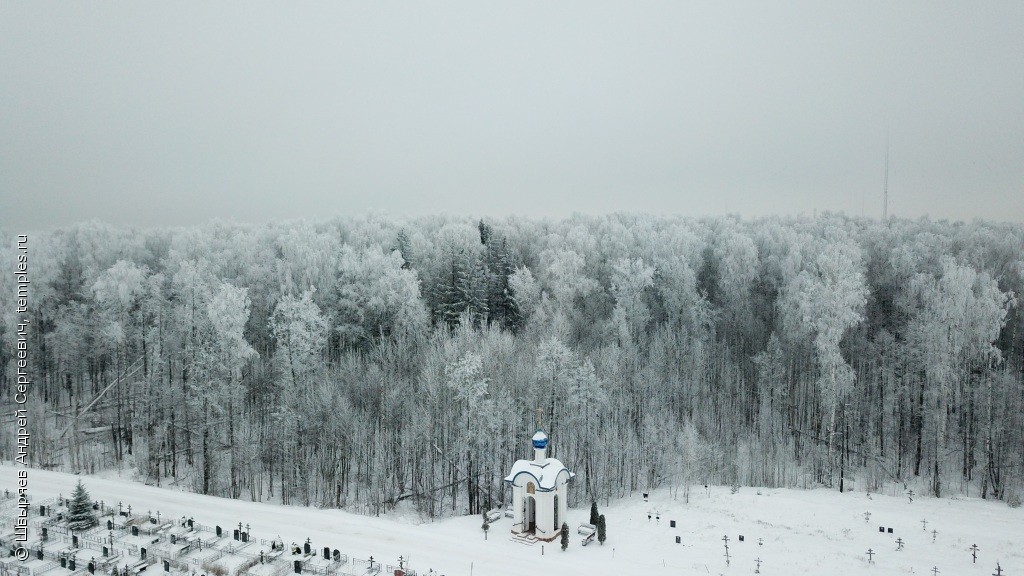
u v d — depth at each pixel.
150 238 152.38
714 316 114.25
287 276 107.81
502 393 77.62
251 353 81.69
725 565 54.66
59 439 90.12
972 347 82.88
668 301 115.25
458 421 79.19
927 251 111.69
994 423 81.62
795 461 90.44
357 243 142.12
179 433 89.44
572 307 112.69
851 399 93.12
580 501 76.44
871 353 101.62
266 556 55.34
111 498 70.94
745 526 63.22
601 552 57.53
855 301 83.31
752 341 111.44
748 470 86.38
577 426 80.81
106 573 52.97
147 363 96.44
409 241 132.38
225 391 78.88
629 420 87.25
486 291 117.00
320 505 75.69
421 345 99.19
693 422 96.31
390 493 77.38
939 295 82.75
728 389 104.62
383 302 104.25
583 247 132.75
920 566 54.16
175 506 69.19
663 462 83.00
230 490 78.31
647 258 126.12
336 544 59.12
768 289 122.06
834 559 55.53
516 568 54.00
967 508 69.62
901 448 89.81
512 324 117.06
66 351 97.88
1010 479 80.62
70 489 72.88
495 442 77.75
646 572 53.34
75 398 105.44
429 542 59.88
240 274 121.62
